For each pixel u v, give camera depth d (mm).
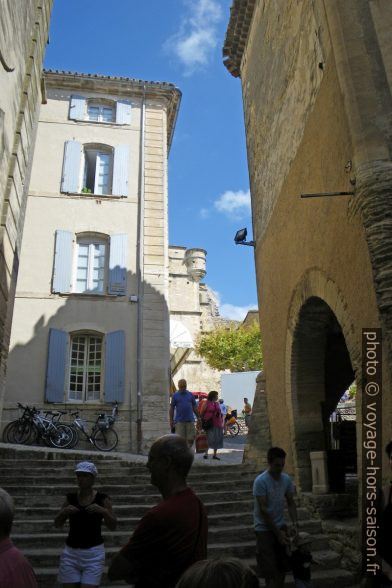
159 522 2352
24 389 15125
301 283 8180
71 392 15594
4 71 8328
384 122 5762
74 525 4180
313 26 7656
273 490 5023
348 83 6020
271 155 10508
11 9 8297
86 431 14961
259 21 11719
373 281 5250
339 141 6465
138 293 16578
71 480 8594
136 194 17969
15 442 13984
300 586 4602
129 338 16094
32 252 16531
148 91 19609
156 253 17141
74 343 16094
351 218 6070
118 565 2326
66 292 16188
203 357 39812
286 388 8898
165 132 19188
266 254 10812
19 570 2150
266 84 11055
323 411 8602
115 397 15367
